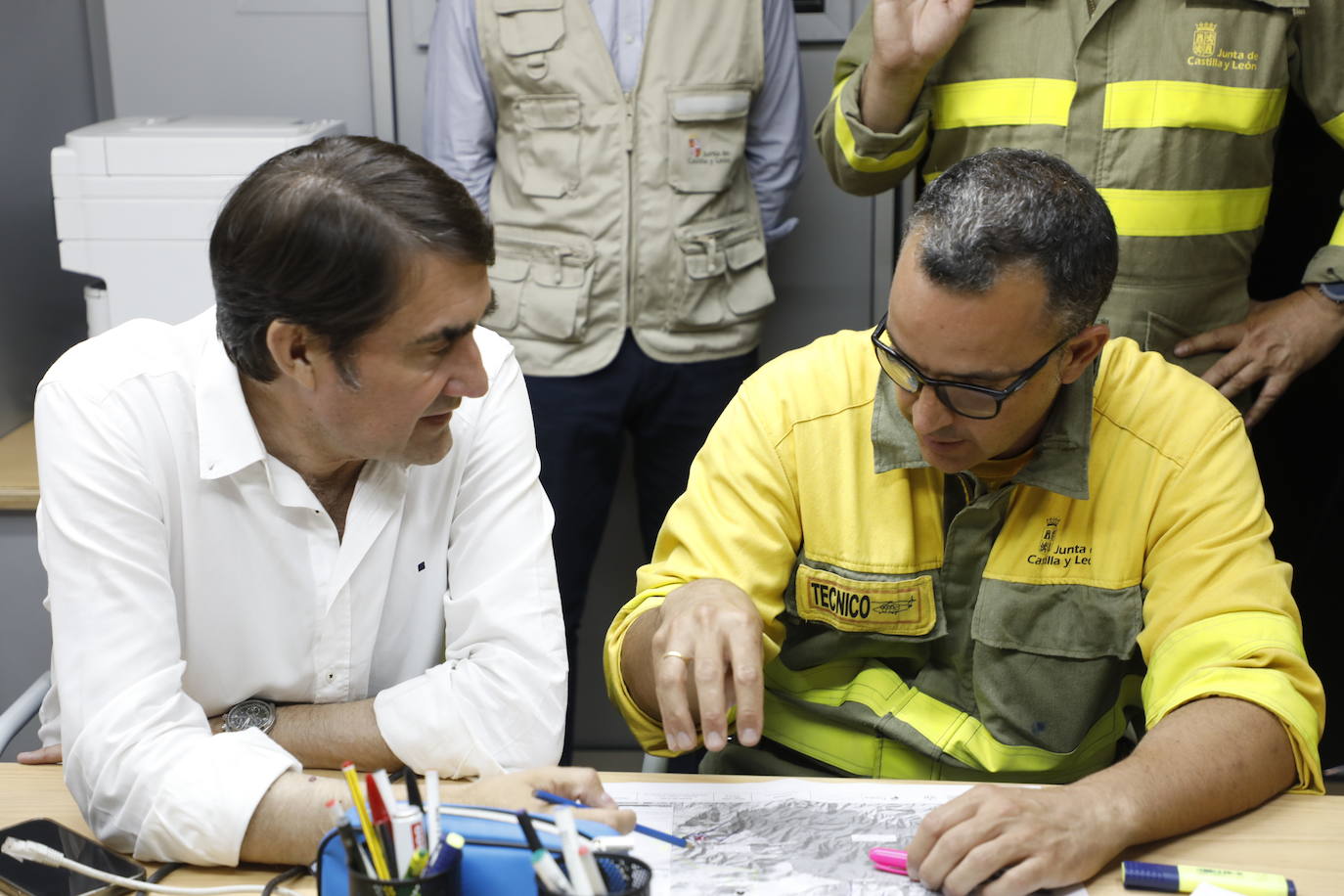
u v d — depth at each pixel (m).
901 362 1.24
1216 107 1.89
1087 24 1.88
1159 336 1.98
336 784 1.12
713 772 1.50
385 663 1.41
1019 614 1.38
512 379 1.44
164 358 1.27
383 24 2.76
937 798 1.20
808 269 2.93
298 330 1.10
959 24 1.84
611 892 0.91
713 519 1.42
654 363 2.50
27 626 2.21
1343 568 2.50
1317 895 1.06
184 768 1.13
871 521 1.41
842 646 1.45
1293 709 1.22
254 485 1.27
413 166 1.09
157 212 2.27
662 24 2.39
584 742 3.06
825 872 1.08
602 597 3.00
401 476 1.32
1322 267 2.00
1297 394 2.51
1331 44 1.95
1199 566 1.34
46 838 1.15
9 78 2.51
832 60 2.82
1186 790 1.14
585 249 2.43
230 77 2.83
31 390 2.61
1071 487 1.34
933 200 1.21
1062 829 1.07
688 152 2.43
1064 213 1.18
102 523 1.21
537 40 2.38
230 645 1.32
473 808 0.99
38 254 2.63
